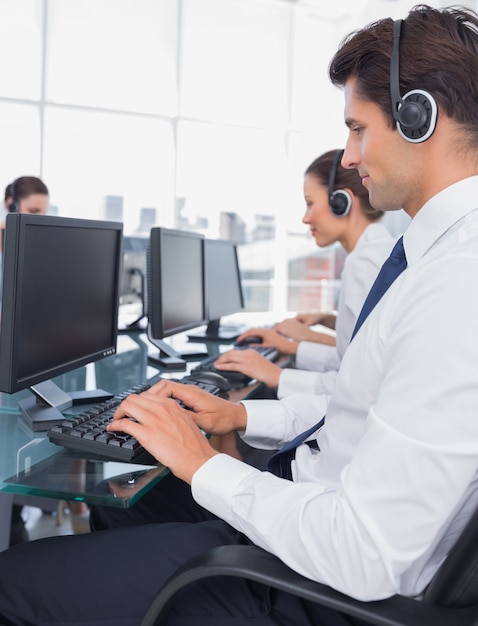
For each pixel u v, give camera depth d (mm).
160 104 6086
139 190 6207
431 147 800
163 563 913
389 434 675
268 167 6645
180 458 889
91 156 6012
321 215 1988
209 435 1235
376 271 1756
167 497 1325
